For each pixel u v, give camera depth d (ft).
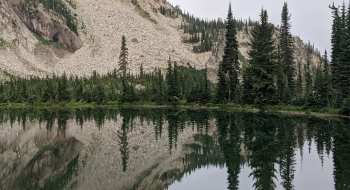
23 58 603.67
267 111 222.28
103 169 72.84
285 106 222.28
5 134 129.80
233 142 102.63
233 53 263.29
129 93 345.92
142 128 141.59
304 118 175.52
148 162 79.36
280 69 243.40
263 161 76.69
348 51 208.33
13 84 414.41
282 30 268.00
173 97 321.11
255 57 222.48
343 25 227.61
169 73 328.49
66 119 191.83
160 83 360.07
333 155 80.28
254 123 151.84
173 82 326.24
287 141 101.71
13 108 324.60
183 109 273.95
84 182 62.59
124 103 341.62
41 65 626.64
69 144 104.58
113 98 362.74
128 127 145.69
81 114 231.91
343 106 186.50
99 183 61.82
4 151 94.27
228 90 274.57
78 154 88.53
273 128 132.87
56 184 61.05
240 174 67.00
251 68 227.40
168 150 93.25
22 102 369.30
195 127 142.20
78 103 354.13
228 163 76.33
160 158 83.56
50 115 227.61
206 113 221.05
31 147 100.94
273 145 95.55
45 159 83.10
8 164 77.71
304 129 129.08
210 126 144.46
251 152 86.89
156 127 144.46
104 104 342.64
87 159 82.58
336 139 104.27
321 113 198.59
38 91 388.37
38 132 134.21
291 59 267.18
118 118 193.57
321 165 70.90
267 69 223.10
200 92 299.38
